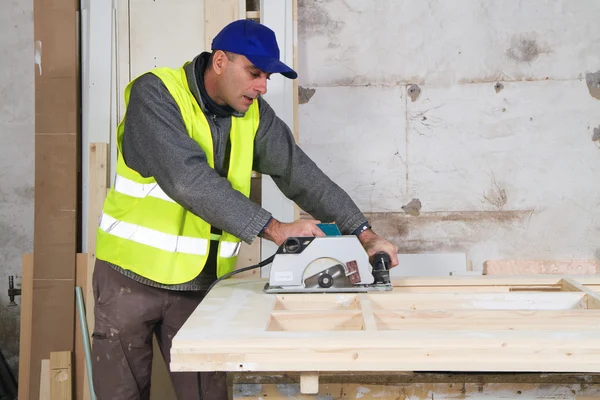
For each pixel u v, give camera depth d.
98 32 2.85
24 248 3.32
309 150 3.10
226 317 1.54
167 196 2.00
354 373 1.50
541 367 1.31
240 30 1.92
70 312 2.80
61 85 2.84
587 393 1.47
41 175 2.84
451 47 3.05
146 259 1.99
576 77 3.03
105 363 2.06
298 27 3.07
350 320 1.61
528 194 3.07
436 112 3.06
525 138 3.06
